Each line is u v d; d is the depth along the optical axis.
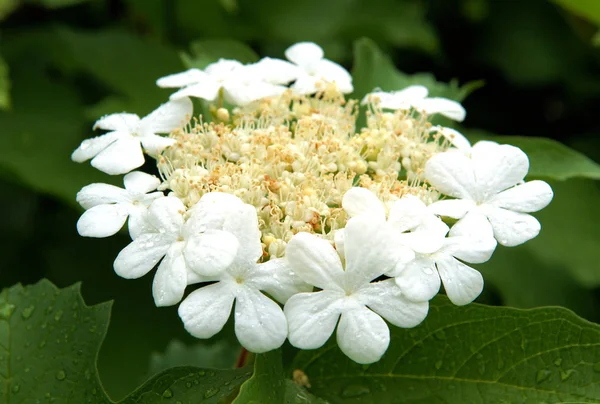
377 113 0.34
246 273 0.29
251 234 0.29
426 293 0.29
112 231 0.30
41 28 0.41
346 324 0.28
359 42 0.36
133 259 0.29
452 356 0.30
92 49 0.40
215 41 0.36
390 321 0.29
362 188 0.30
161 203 0.30
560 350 0.30
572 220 0.40
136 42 0.40
